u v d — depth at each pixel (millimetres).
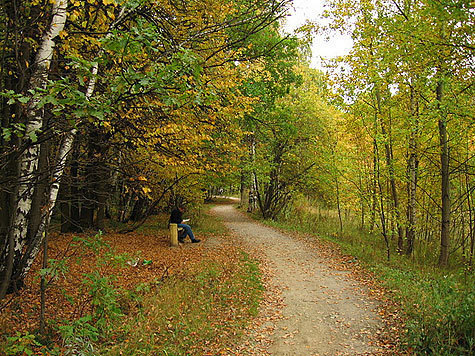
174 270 8773
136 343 5031
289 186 22797
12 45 4312
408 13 10711
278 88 14203
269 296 7883
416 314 6023
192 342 5371
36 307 5426
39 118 4090
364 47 12672
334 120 20484
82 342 4012
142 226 16297
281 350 5312
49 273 4637
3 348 4004
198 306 6770
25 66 4289
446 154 11289
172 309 6379
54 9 4242
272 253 12742
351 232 18125
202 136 7484
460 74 8703
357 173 14734
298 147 22281
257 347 5418
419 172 13211
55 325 4852
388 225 13266
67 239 10008
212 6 7984
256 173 22109
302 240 15719
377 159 13008
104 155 7152
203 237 14703
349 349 5289
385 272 9750
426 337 5035
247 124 14477
